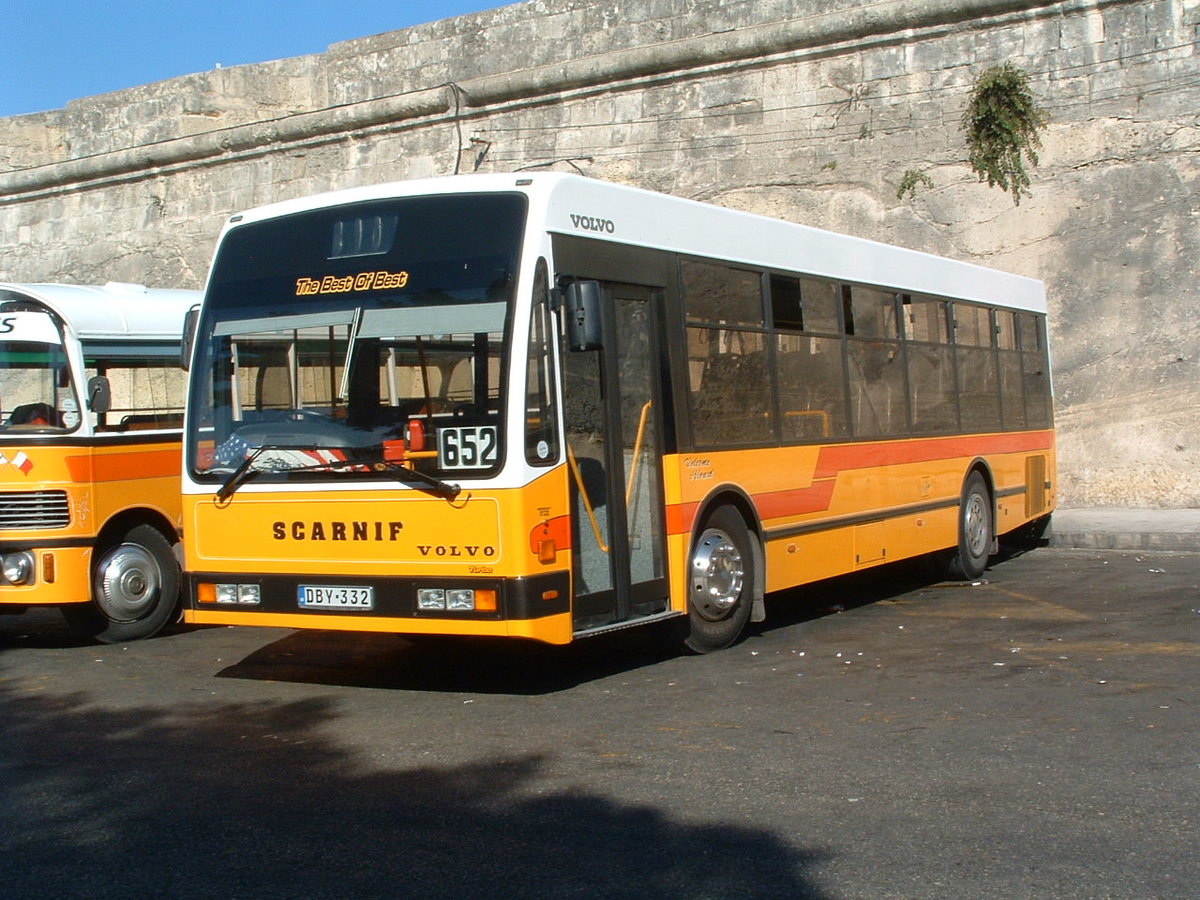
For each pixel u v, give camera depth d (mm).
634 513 8312
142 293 10922
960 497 12703
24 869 4934
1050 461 15312
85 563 9977
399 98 21641
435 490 7410
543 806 5590
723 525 9219
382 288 7812
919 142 18141
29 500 9781
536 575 7305
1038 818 5270
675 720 7121
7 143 26000
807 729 6840
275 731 7117
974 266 13508
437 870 4824
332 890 4645
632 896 4523
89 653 9945
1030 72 17453
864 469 10961
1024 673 8117
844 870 4727
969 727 6785
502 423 7312
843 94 18609
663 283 8656
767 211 19125
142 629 10516
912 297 12102
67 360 10039
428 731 7020
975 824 5211
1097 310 17203
